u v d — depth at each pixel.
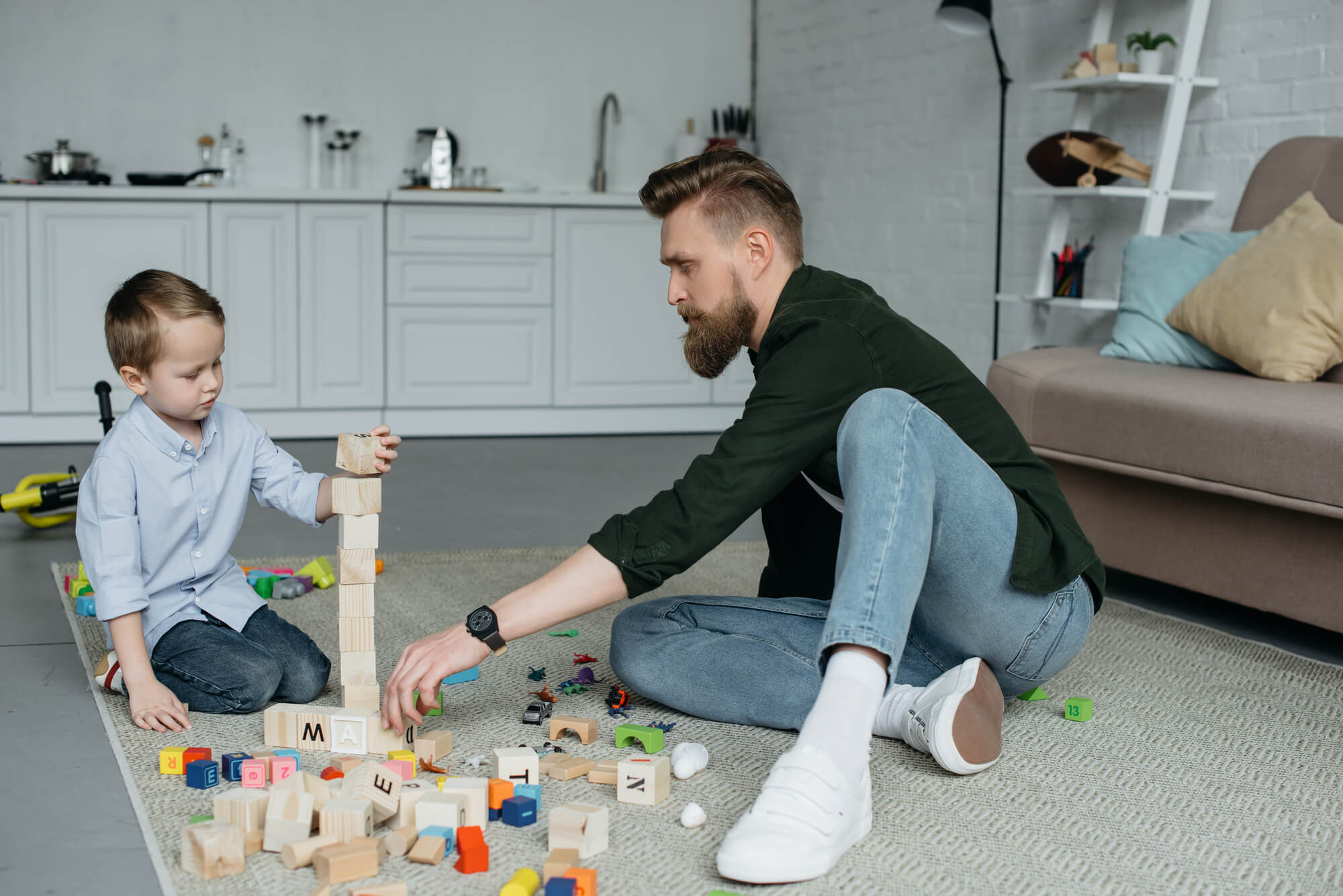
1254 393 1.98
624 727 1.37
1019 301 3.47
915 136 4.16
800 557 1.53
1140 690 1.69
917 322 4.21
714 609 1.47
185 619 1.53
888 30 4.29
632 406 4.60
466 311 4.37
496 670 1.70
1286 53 2.79
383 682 1.63
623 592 1.23
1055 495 1.33
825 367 1.27
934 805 1.24
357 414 4.31
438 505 3.15
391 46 4.75
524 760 1.21
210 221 4.07
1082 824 1.20
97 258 3.99
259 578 2.16
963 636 1.33
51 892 1.03
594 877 0.98
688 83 5.12
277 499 1.58
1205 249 2.47
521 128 4.95
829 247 4.73
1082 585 1.35
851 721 1.06
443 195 4.25
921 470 1.13
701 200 1.35
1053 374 2.36
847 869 1.08
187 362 1.40
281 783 1.14
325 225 4.17
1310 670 1.81
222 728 1.43
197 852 1.04
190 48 4.52
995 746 1.32
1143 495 2.20
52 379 3.99
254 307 4.14
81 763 1.33
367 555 1.36
